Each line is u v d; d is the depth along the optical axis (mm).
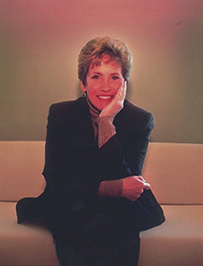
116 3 2305
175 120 2352
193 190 2182
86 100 1987
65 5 2309
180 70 2328
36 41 2330
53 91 2346
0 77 2354
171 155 2219
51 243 1645
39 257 1646
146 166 2199
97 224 1654
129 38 2316
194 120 2354
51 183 1817
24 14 2324
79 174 1773
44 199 1851
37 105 2357
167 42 2320
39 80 2346
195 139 2361
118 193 1727
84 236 1630
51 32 2322
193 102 2344
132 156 1886
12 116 2369
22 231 1695
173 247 1635
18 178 2197
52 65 2338
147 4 2305
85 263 1594
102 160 1766
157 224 1766
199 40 2320
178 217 1916
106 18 2309
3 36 2336
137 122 1931
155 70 2328
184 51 2322
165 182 2182
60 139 1896
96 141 1882
